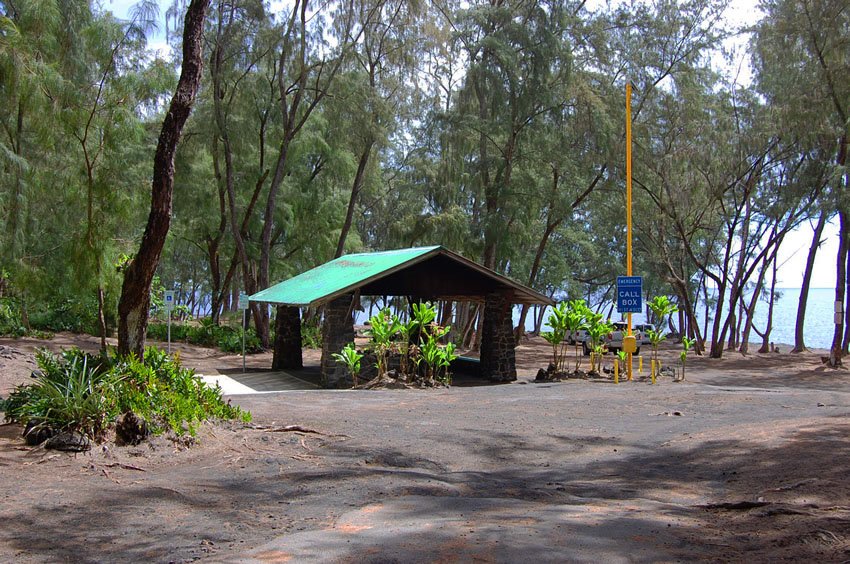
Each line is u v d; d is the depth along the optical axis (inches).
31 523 197.6
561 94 1259.2
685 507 225.3
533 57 1195.9
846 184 1105.4
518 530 189.0
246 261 1230.9
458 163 1266.0
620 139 1272.1
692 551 170.7
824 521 188.1
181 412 322.3
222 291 1459.2
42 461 267.6
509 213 1254.3
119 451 287.3
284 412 433.4
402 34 1210.0
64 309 1136.2
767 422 390.0
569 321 800.3
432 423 406.3
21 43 460.1
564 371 807.7
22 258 609.0
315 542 180.5
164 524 201.0
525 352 1448.1
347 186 1497.3
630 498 241.3
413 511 217.0
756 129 1275.8
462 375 884.0
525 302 845.8
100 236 525.0
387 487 249.1
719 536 185.3
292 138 1213.7
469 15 1200.8
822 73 1103.0
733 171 1322.6
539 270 1979.6
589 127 1200.2
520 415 448.8
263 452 306.3
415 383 698.2
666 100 1294.3
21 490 231.3
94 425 295.7
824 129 1117.7
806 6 1100.5
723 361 1333.7
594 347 821.9
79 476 253.1
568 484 265.3
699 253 1895.9
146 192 589.6
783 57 1155.3
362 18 1162.6
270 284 1423.5
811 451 281.4
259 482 255.8
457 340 1451.8
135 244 588.4
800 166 1266.0
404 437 354.3
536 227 1663.4
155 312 1408.7
